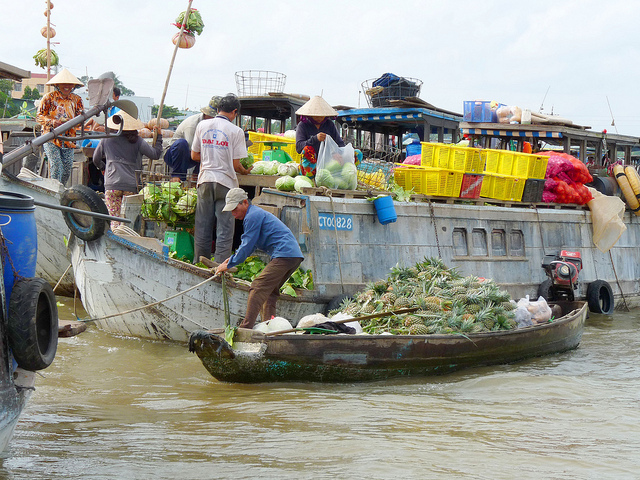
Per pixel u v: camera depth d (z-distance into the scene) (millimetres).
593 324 13312
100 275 9711
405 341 8172
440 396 7566
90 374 8094
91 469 5000
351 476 4938
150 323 9789
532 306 10172
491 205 13461
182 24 11195
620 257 16094
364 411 6762
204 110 11586
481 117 16125
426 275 9680
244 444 5645
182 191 10445
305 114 11195
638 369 9156
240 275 10102
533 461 5363
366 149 17922
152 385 7719
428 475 4988
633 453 5613
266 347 7656
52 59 17375
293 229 10430
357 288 10789
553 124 16281
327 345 7809
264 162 11391
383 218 11062
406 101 17469
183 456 5324
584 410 7000
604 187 16141
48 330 5207
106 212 9398
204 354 7738
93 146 13945
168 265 9375
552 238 14297
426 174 12242
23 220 5051
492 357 9023
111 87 7379
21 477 4805
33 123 18688
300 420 6391
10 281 4977
